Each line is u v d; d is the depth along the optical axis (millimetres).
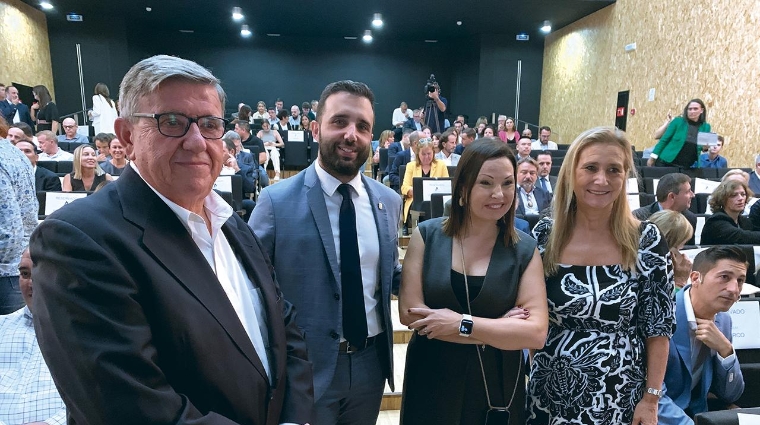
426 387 1184
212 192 894
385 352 1318
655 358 1185
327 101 1225
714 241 3035
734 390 1536
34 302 643
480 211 1140
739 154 5512
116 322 616
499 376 1161
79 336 598
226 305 763
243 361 757
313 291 1204
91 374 592
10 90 6527
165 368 682
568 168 1199
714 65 5906
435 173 4379
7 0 7812
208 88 766
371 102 1242
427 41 12391
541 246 1271
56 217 647
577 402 1164
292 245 1212
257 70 12148
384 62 12453
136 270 667
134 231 695
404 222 4391
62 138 5996
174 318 675
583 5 8430
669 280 1169
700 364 1568
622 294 1160
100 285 614
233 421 697
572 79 9859
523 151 5031
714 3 5883
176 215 771
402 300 1210
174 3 8695
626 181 1163
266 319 886
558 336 1211
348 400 1262
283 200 1253
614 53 8305
